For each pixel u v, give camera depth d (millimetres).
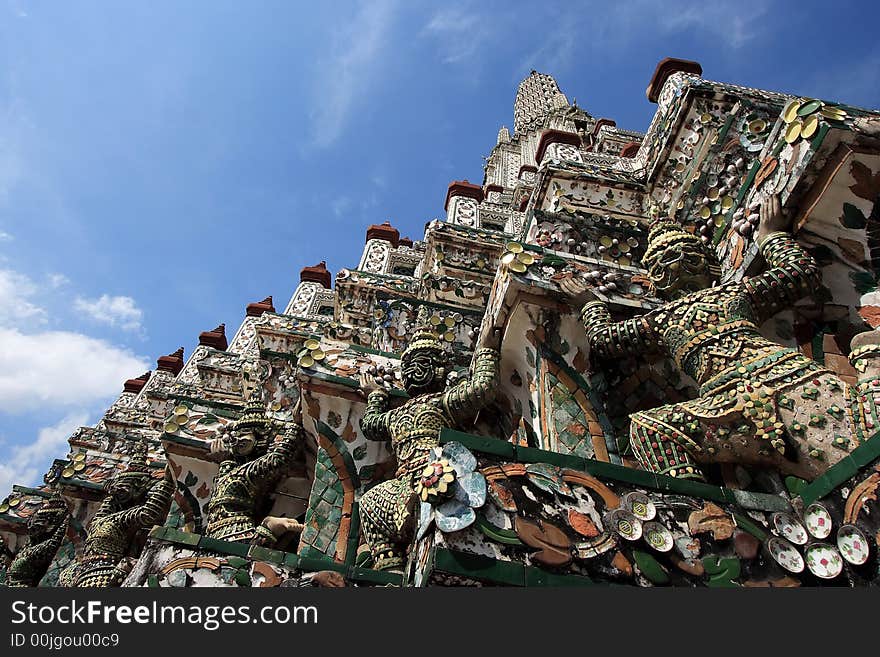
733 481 4242
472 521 3090
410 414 6320
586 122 26344
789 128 5039
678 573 3156
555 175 8445
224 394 14484
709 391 4477
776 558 3299
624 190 8375
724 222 6203
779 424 4062
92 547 7980
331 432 7219
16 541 11289
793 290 4840
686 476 4113
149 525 8062
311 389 7375
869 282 4871
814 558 3314
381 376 7543
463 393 6062
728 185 6422
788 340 5039
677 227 6098
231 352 15578
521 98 40688
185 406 8734
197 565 4539
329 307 18219
